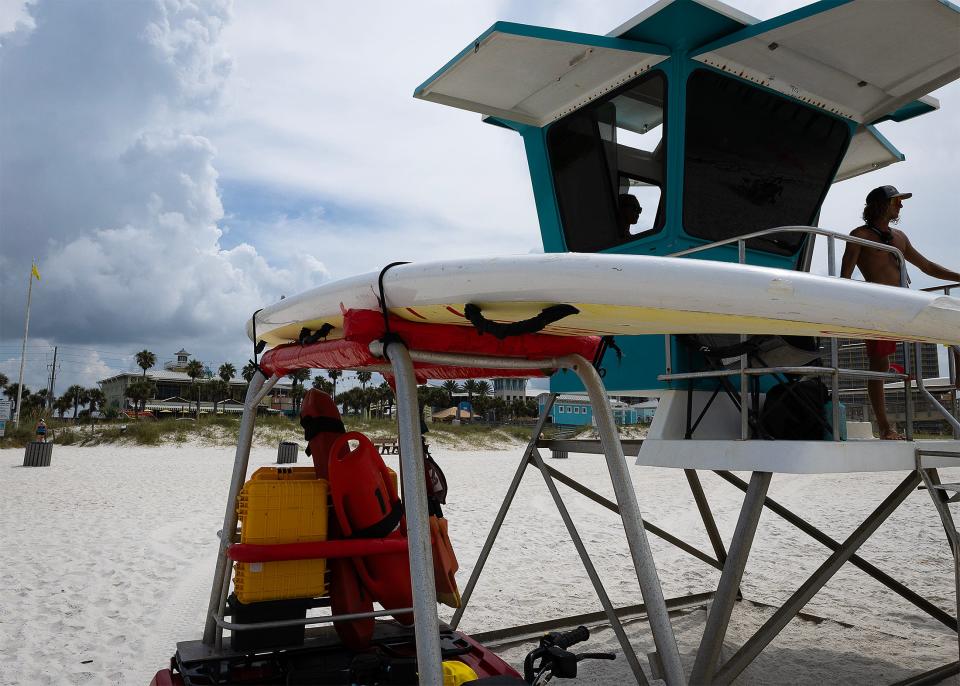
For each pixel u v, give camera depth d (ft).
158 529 32.09
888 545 29.43
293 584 10.30
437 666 6.15
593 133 16.69
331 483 10.68
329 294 8.27
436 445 113.91
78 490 47.47
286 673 10.20
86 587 21.61
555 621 17.75
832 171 17.08
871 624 18.54
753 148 15.76
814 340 12.12
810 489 51.49
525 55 14.97
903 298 6.12
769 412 12.22
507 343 8.21
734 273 5.78
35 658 15.49
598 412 8.31
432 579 6.48
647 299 5.87
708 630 10.28
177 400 375.25
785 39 14.25
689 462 11.75
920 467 11.66
